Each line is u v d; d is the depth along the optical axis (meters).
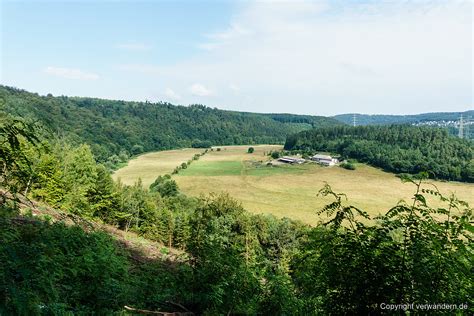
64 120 135.62
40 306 5.50
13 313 4.73
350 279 4.47
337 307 4.63
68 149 41.38
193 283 8.88
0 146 4.82
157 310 8.19
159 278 10.70
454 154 135.75
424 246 4.29
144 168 157.12
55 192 29.73
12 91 123.44
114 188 48.78
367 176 138.88
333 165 161.12
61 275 6.98
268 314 7.70
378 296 4.27
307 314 6.73
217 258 8.92
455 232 4.39
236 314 7.97
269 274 8.77
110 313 7.21
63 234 9.57
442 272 4.12
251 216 51.62
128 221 49.34
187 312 8.12
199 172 150.25
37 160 27.09
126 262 11.88
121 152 172.38
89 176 40.00
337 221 4.83
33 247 6.27
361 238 4.70
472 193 102.94
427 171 4.68
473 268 4.23
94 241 10.59
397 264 4.35
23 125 4.96
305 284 5.31
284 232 47.94
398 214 4.75
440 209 4.56
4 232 6.35
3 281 4.93
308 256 5.16
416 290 4.14
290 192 116.94
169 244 44.22
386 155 151.25
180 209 67.56
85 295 7.41
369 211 89.38
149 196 62.16
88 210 33.09
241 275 8.53
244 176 143.25
